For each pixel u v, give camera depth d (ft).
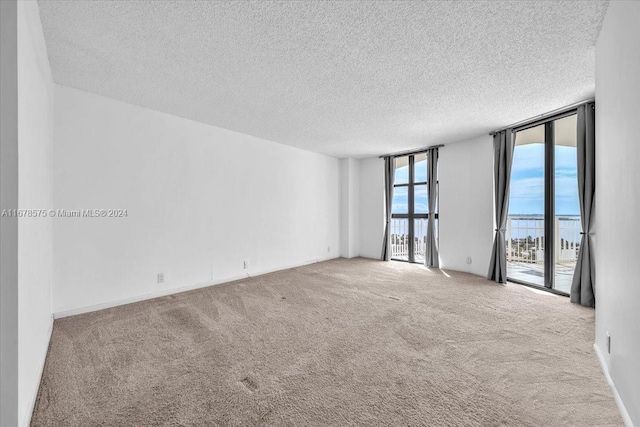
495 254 14.84
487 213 15.65
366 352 7.41
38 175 6.61
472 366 6.73
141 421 4.97
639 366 4.49
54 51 7.74
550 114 12.28
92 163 10.41
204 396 5.64
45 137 7.72
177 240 12.89
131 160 11.44
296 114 12.66
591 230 10.74
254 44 7.41
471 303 11.32
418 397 5.60
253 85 9.78
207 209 14.06
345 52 7.76
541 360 6.99
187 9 6.12
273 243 17.51
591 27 6.56
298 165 19.25
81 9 6.10
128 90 10.21
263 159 16.90
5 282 4.52
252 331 8.72
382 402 5.45
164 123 12.47
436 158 18.43
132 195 11.46
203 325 9.19
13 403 4.50
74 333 8.51
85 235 10.23
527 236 16.62
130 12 6.21
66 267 9.79
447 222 17.81
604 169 6.37
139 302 11.44
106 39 7.20
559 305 11.01
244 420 4.98
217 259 14.48
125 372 6.48
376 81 9.43
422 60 8.13
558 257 15.98
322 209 21.17
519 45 7.34
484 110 11.98
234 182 15.33
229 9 6.11
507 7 5.97
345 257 22.47
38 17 6.20
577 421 4.98
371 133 15.60
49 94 8.57
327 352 7.41
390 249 21.16
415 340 8.09
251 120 13.51
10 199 4.58
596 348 7.28
